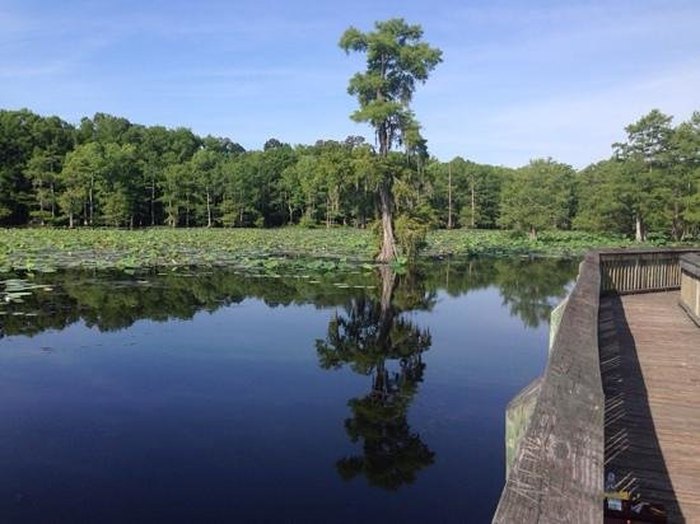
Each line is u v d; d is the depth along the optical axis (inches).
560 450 83.4
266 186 3070.9
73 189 2564.0
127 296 806.5
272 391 434.3
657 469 171.9
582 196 2452.0
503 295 911.0
